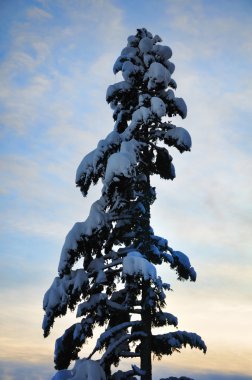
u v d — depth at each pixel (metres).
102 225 12.00
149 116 12.52
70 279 12.16
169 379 12.20
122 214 12.80
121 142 12.73
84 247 12.12
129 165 11.52
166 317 12.37
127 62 13.66
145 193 13.19
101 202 12.57
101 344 11.49
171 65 13.88
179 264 13.31
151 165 14.37
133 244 13.10
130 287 11.54
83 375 10.82
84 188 13.01
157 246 13.16
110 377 11.60
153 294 11.71
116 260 12.39
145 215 12.91
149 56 13.53
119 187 11.95
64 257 11.79
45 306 12.03
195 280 13.32
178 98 13.73
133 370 11.52
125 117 14.24
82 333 11.71
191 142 13.18
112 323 13.03
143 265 10.79
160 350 12.40
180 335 12.11
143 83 13.98
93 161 12.59
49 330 12.23
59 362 12.41
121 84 13.74
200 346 12.14
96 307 11.64
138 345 12.50
